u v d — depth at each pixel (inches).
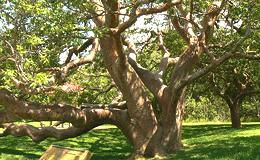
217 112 2534.5
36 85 492.7
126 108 741.9
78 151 324.2
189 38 741.3
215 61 635.5
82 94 788.0
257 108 2129.7
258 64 846.5
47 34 503.8
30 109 616.7
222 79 1318.9
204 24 693.9
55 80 583.5
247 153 590.9
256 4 583.8
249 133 975.0
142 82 742.5
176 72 705.0
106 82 896.3
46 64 556.4
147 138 703.1
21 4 451.8
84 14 508.4
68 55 736.3
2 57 499.5
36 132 721.0
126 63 680.4
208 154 633.0
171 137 712.4
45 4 471.8
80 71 813.9
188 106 2386.8
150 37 938.1
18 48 466.6
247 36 617.0
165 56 796.0
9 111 612.4
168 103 703.1
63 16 478.0
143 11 529.0
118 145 956.0
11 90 595.8
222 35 909.2
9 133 732.0
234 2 615.2
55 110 640.4
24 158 729.6
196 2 646.5
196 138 945.5
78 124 673.0
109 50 681.6
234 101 1364.4
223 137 906.1
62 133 717.9
